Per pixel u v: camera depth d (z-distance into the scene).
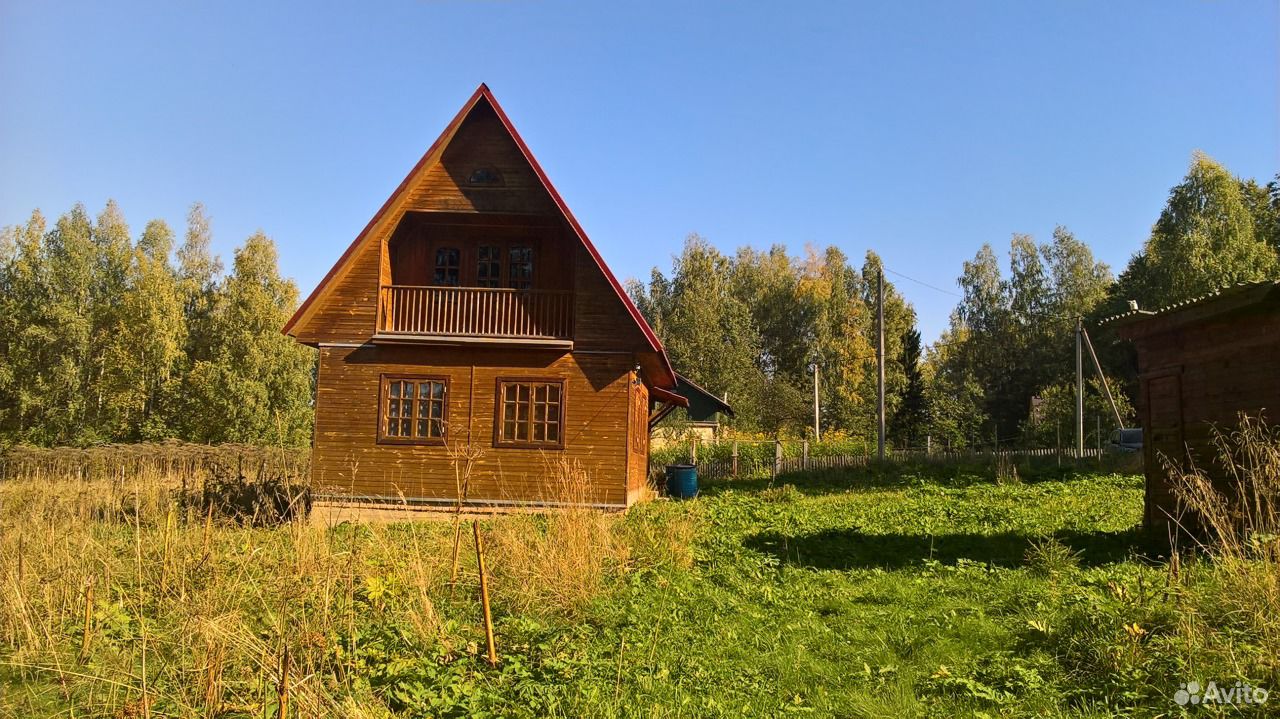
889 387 53.31
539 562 8.68
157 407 45.12
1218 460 10.95
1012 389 64.31
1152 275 44.88
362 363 17.58
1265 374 10.23
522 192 17.77
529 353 17.64
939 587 9.09
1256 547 6.66
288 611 7.09
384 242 17.78
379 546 9.42
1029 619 7.07
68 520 10.96
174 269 54.91
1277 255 40.81
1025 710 5.36
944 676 6.04
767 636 7.24
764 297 71.12
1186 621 5.95
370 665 6.32
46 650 6.88
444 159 17.88
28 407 43.16
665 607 8.15
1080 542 12.30
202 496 14.95
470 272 18.73
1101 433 38.06
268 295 47.06
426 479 17.25
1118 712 5.18
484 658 6.49
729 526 14.58
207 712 5.33
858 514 16.78
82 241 49.56
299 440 43.59
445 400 17.50
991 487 22.95
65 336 44.56
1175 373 12.03
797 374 66.31
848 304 67.75
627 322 17.58
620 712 5.53
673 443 36.75
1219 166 43.03
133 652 6.62
